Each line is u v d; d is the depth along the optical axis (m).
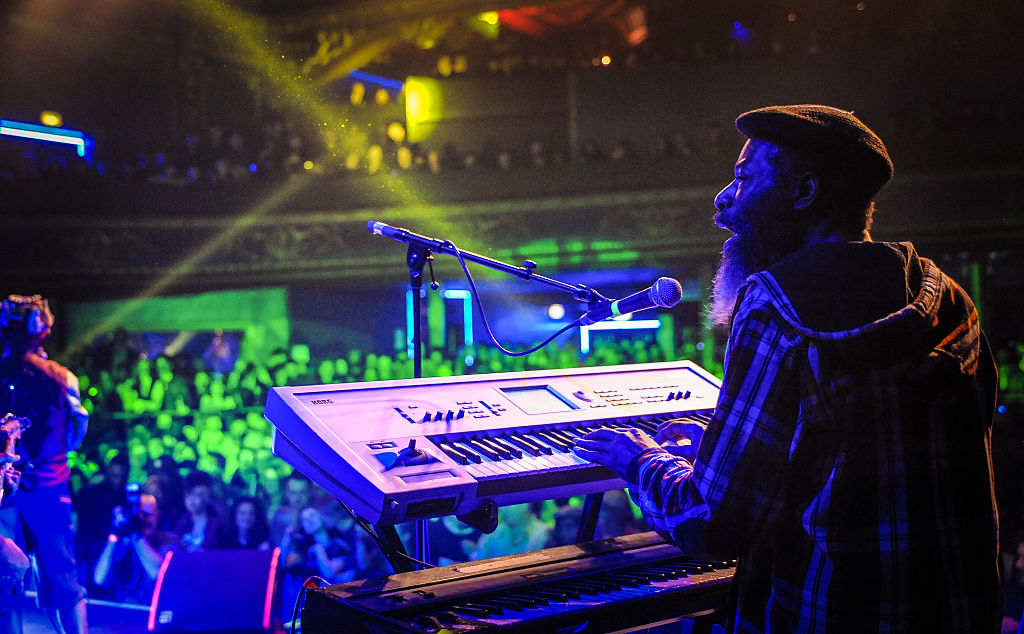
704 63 11.72
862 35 11.12
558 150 12.12
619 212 11.23
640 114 11.98
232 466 8.15
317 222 11.71
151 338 12.34
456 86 12.62
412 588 1.48
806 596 1.19
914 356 1.12
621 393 2.06
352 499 1.54
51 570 3.37
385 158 11.97
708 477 1.17
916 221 10.23
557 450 1.73
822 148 1.22
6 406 3.33
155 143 12.94
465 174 11.66
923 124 10.33
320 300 12.84
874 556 1.12
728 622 1.39
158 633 2.93
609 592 1.49
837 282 1.15
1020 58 10.25
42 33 12.31
